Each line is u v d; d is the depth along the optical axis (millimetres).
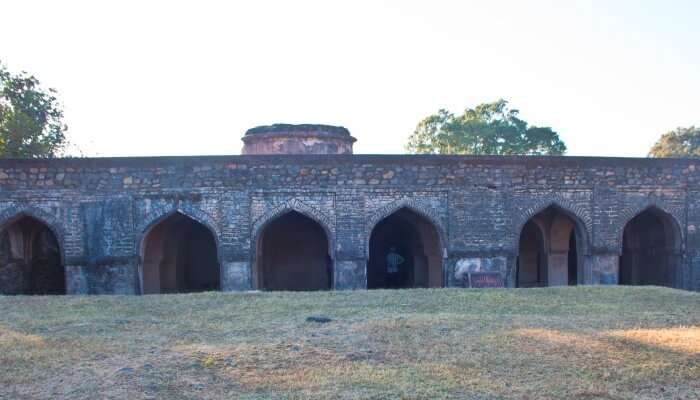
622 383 5137
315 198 12773
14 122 19094
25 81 20625
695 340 6488
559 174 13391
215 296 10070
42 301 9727
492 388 5020
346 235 12781
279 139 15680
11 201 12453
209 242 16781
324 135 15844
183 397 4867
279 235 16453
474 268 13055
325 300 9523
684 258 13820
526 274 17516
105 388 5102
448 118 32406
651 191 13703
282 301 9445
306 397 4824
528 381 5199
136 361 5895
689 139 37250
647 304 9086
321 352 6137
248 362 5793
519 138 31297
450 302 9266
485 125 31062
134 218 12578
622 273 16578
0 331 7359
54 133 21781
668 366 5582
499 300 9438
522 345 6348
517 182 13258
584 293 10172
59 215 12508
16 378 5398
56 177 12516
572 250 17750
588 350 6133
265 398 4812
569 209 13391
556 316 8062
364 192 12852
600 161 13508
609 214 13516
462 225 13062
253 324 7652
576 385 5078
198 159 12633
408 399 4789
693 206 13898
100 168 12562
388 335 6844
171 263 15078
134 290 12500
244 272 12625
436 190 13016
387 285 17234
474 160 13141
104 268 12523
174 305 9234
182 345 6535
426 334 6879
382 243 17297
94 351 6305
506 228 13195
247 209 12680
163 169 12625
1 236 13086
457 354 6027
